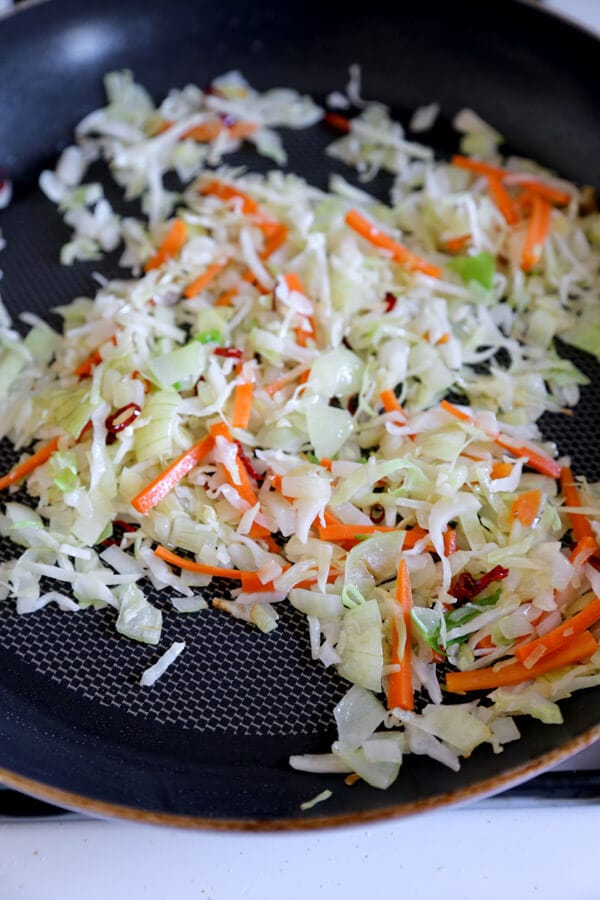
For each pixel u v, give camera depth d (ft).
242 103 2.26
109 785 1.61
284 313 1.96
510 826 1.60
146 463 1.84
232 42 2.27
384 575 1.77
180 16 2.23
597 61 2.14
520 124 2.22
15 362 1.96
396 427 1.86
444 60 2.25
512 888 1.55
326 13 2.26
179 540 1.79
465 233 2.08
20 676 1.71
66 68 2.21
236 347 1.96
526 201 2.15
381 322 1.96
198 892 1.55
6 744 1.64
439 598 1.72
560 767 1.62
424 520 1.79
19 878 1.55
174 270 2.02
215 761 1.65
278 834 1.49
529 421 1.91
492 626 1.72
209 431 1.85
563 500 1.84
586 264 2.09
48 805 1.59
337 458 1.86
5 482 1.84
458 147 2.24
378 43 2.27
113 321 1.96
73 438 1.86
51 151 2.22
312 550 1.77
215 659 1.72
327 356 1.91
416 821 1.60
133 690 1.70
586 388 1.96
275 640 1.73
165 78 2.27
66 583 1.78
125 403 1.87
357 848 1.58
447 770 1.61
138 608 1.75
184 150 2.21
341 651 1.71
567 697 1.66
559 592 1.74
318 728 1.67
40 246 2.11
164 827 1.50
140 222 2.14
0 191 2.15
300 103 2.28
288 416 1.87
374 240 2.04
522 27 2.19
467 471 1.82
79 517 1.80
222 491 1.80
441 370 1.93
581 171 2.16
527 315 2.04
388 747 1.63
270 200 2.13
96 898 1.55
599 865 1.57
